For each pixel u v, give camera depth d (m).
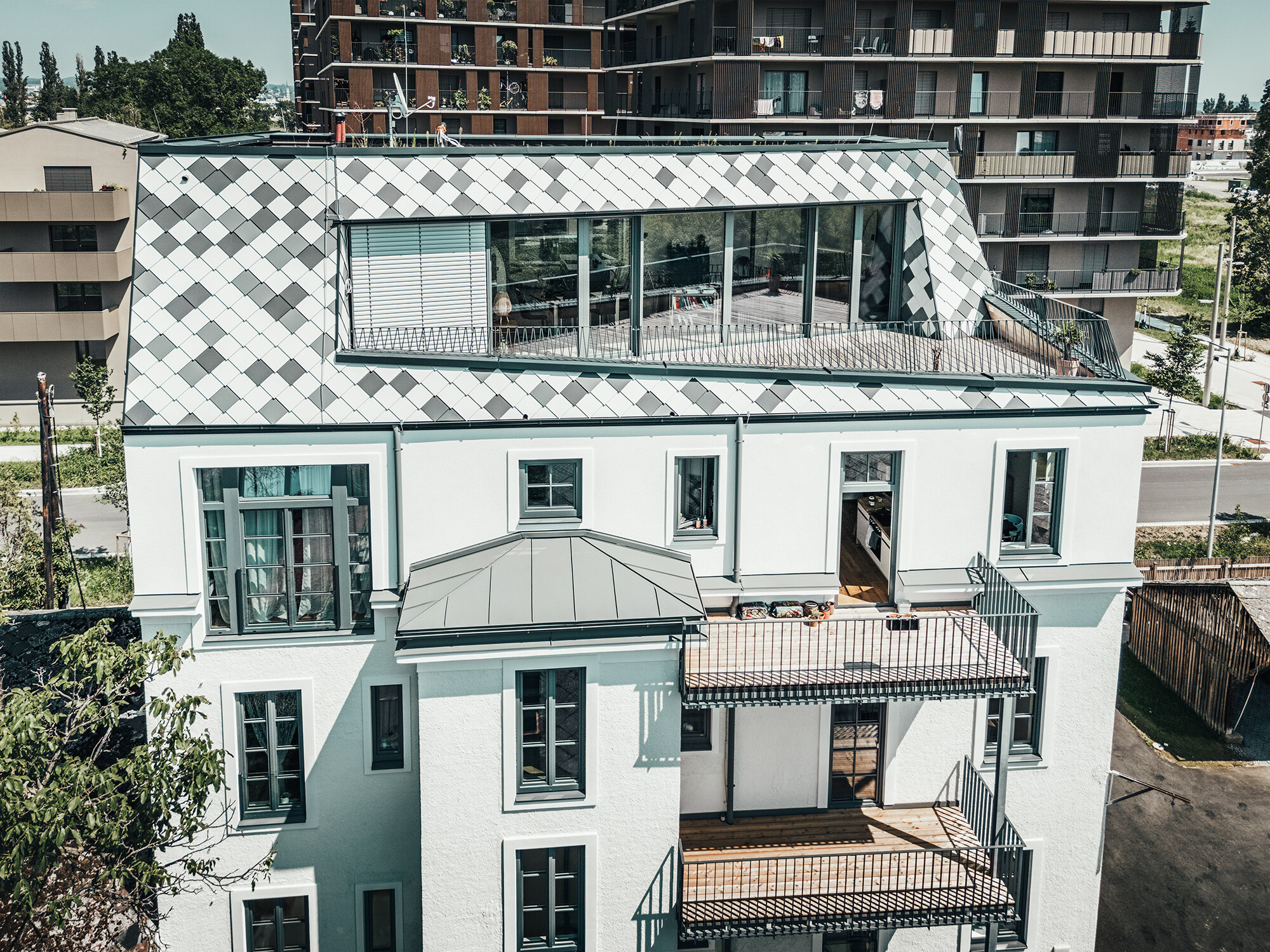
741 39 66.56
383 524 19.52
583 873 19.69
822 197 23.81
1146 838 30.92
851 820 21.39
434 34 86.75
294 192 20.89
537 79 89.38
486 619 18.16
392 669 20.03
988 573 20.64
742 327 24.05
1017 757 22.03
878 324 25.06
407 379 19.53
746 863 19.94
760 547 20.53
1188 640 37.59
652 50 77.62
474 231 21.92
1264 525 52.75
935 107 67.94
